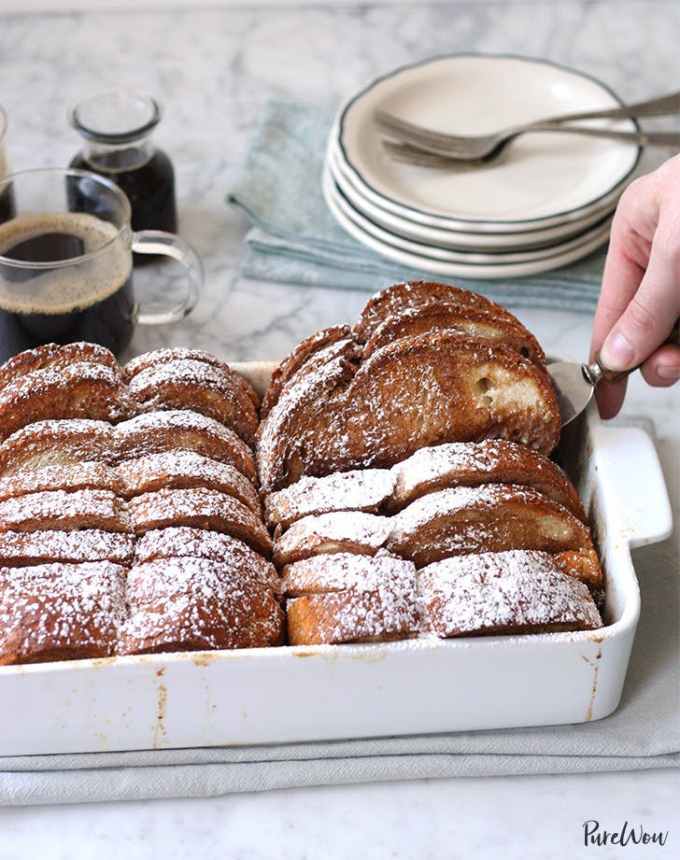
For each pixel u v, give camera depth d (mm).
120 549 856
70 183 1087
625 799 855
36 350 940
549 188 1177
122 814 845
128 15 1444
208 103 1336
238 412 943
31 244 1059
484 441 898
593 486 916
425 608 837
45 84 1349
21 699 816
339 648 819
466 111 1255
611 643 831
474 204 1162
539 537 880
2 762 836
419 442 920
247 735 844
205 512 865
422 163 1192
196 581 833
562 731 862
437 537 869
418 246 1135
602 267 1152
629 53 1415
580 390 945
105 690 818
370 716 843
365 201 1147
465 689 837
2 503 872
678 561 943
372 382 912
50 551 847
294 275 1158
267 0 1467
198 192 1240
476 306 957
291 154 1241
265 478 919
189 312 1105
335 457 923
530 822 844
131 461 899
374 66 1392
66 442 900
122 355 1066
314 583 850
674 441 1034
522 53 1412
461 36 1434
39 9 1450
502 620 823
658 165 1255
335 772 847
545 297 1138
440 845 835
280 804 851
